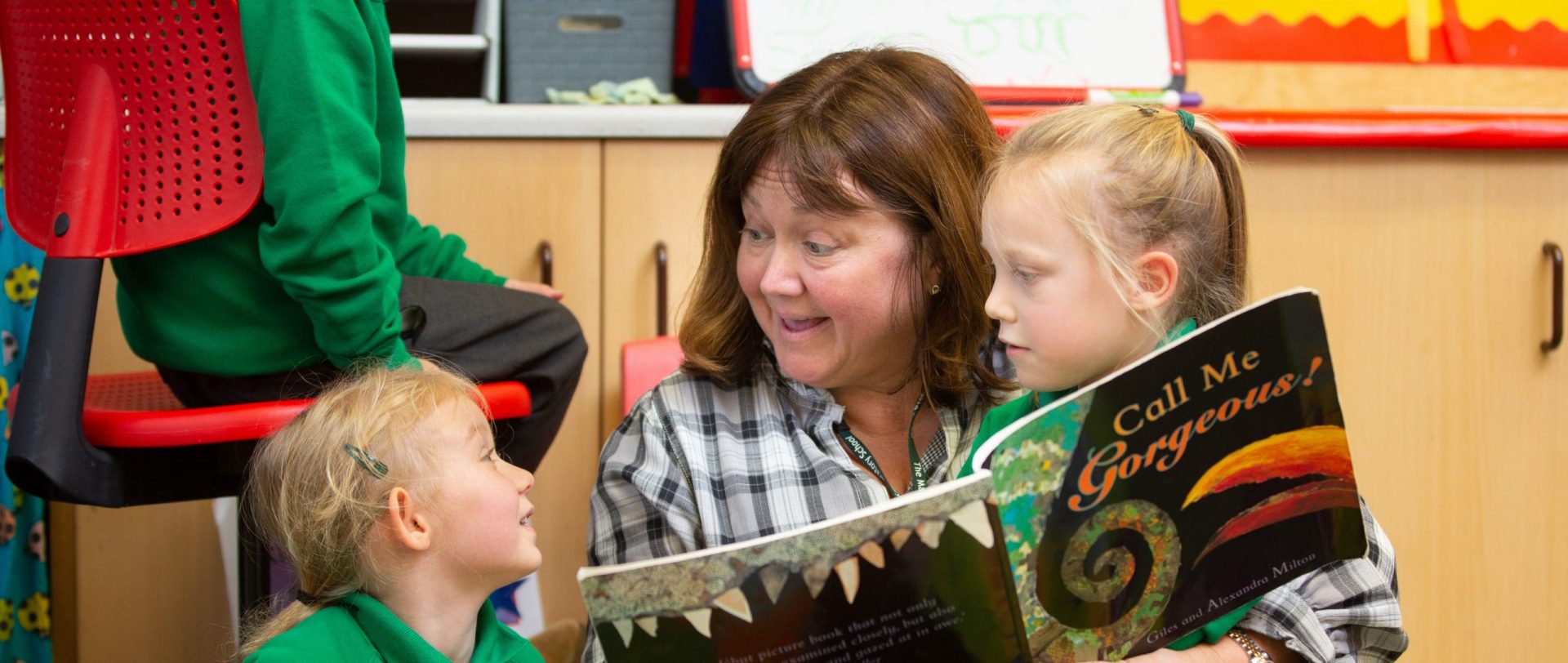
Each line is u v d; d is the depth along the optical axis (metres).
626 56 1.85
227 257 1.16
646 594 0.68
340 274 1.10
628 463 1.00
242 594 1.23
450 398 1.01
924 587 0.67
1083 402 0.70
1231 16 2.14
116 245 1.11
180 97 1.11
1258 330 0.72
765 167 0.95
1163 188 0.80
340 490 0.95
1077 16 1.98
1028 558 0.71
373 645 0.94
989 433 0.94
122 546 1.69
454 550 0.96
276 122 1.08
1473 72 2.17
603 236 1.69
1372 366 1.78
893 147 0.93
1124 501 0.72
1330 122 1.73
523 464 1.34
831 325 0.97
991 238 0.84
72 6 1.12
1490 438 1.81
